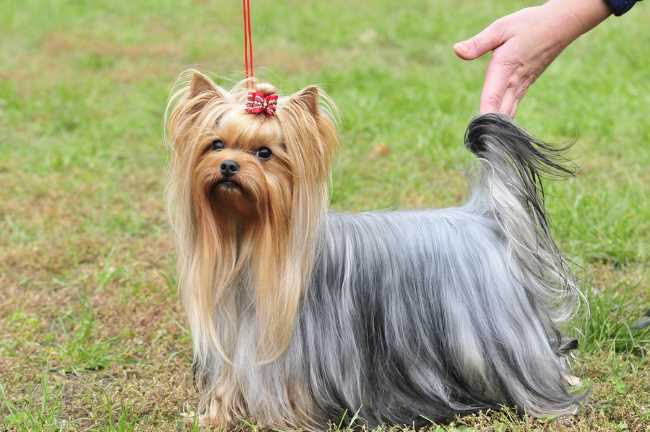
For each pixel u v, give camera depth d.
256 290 4.11
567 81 10.95
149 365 5.15
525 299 4.30
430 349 4.26
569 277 4.53
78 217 7.61
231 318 4.23
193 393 4.71
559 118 9.69
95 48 13.84
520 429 4.13
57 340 5.54
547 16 4.52
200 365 4.48
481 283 4.25
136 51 13.71
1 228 7.39
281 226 4.01
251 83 4.13
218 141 3.97
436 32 14.16
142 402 4.61
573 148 8.88
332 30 14.53
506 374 4.26
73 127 10.19
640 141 9.03
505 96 4.63
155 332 5.54
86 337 5.45
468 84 10.98
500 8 15.62
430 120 9.76
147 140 9.68
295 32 14.52
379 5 16.27
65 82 11.77
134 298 6.02
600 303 5.39
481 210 4.44
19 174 8.63
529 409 4.29
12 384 4.95
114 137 9.77
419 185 8.02
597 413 4.38
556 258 4.41
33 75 12.22
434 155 8.70
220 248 4.11
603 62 11.81
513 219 4.25
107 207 7.84
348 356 4.20
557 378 4.39
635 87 10.66
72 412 4.68
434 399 4.28
